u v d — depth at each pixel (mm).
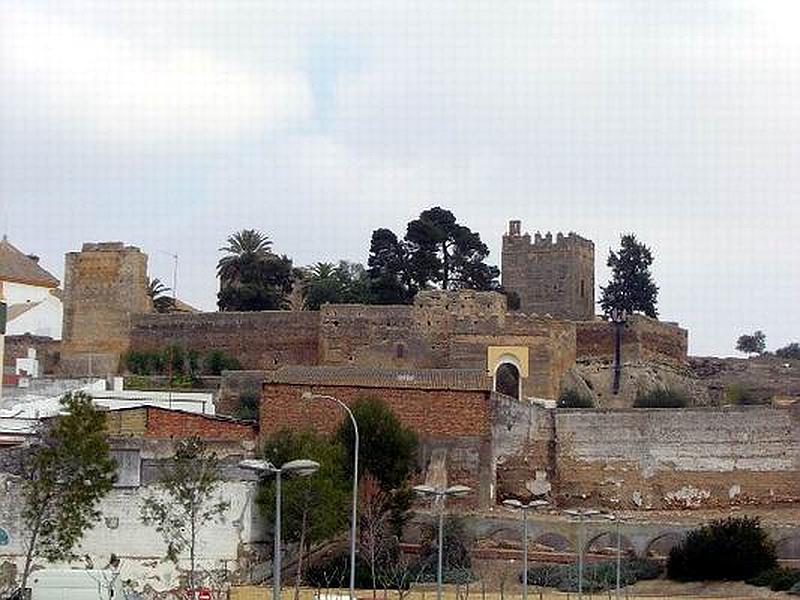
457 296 150500
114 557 95250
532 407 124375
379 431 110250
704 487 122250
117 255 158500
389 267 176375
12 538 95188
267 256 172125
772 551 103625
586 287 187250
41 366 157625
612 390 151500
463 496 115938
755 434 121875
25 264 173500
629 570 103750
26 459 95688
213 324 156000
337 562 99938
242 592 92000
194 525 93000
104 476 90250
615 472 123438
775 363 169500
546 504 99750
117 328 157625
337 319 151500
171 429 116375
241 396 142375
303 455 101438
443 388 118188
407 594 91625
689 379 161625
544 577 101750
